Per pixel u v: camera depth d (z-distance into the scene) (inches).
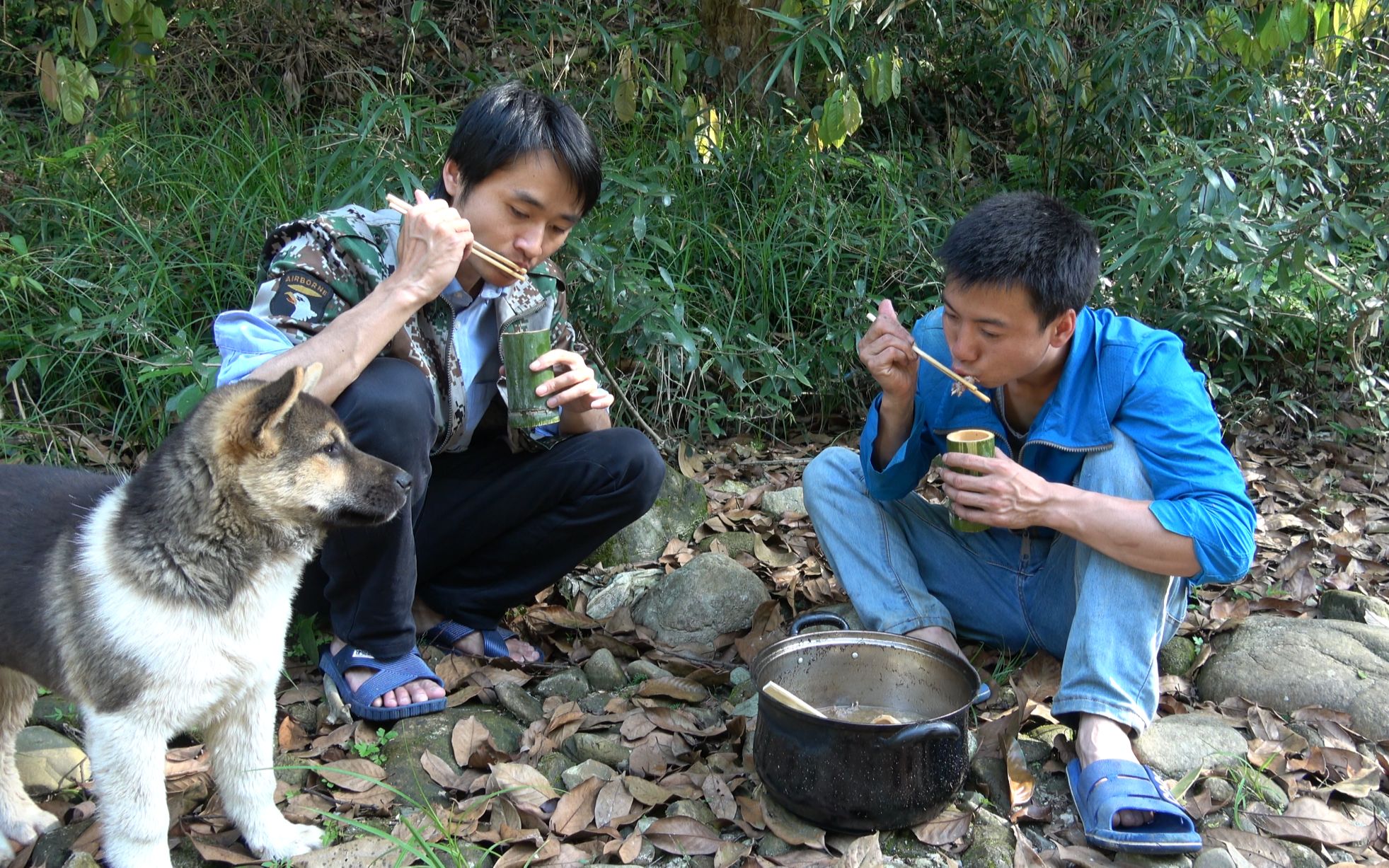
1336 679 125.0
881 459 128.1
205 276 183.5
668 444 193.8
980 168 257.1
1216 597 152.5
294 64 237.1
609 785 109.9
